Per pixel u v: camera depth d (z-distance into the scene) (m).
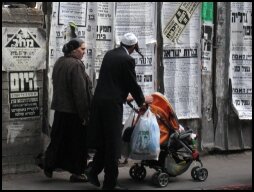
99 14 9.52
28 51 8.71
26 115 8.80
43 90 9.06
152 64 10.08
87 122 8.29
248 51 11.13
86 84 8.38
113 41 9.66
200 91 10.65
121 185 8.54
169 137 8.56
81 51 8.42
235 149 11.14
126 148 8.59
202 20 10.59
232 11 10.91
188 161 8.77
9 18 8.48
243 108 11.15
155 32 10.06
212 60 10.80
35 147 8.96
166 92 10.29
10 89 8.61
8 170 8.73
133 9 9.83
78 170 8.50
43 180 8.68
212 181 9.01
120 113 7.94
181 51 10.40
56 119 8.42
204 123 10.77
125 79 7.93
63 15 9.14
